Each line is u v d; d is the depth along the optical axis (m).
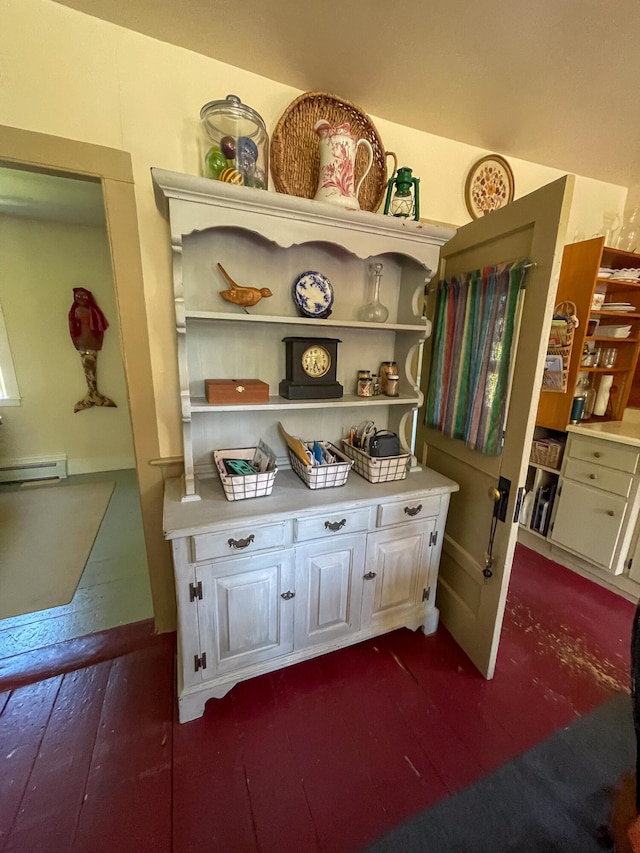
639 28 1.11
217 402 1.33
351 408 1.81
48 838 0.99
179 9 1.08
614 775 1.18
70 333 3.42
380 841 1.01
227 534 1.24
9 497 3.09
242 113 1.19
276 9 1.06
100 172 1.22
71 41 1.12
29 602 1.87
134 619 1.77
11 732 1.26
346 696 1.44
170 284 1.40
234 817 1.05
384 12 1.07
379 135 1.50
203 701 1.33
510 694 1.46
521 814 1.07
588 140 1.75
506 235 1.33
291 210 1.20
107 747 1.22
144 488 1.54
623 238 2.39
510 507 1.36
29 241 3.17
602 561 2.12
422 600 1.71
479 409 1.46
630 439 1.96
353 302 1.68
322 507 1.35
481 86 1.38
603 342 2.50
